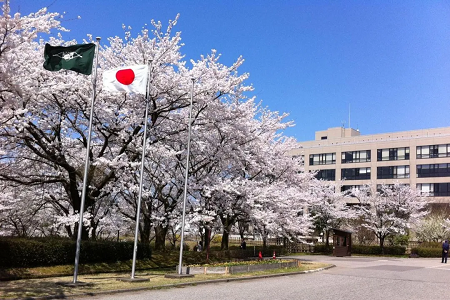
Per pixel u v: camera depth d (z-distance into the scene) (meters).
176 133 21.38
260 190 23.98
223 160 23.08
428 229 50.03
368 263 30.23
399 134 71.56
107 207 24.44
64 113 18.72
